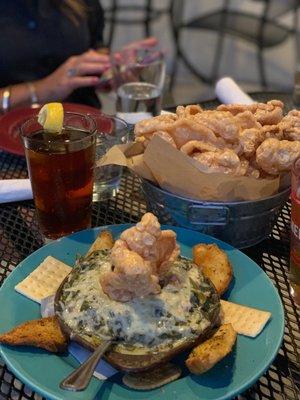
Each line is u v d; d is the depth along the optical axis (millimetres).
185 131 461
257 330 367
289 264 463
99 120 630
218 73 1509
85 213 509
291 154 442
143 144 493
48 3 1092
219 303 375
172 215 479
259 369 339
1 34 1085
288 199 512
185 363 344
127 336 345
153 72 913
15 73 1116
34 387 327
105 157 509
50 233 505
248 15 1436
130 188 597
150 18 1463
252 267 434
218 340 343
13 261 476
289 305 430
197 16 1459
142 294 345
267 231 490
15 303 399
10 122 700
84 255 440
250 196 446
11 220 537
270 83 1485
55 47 1125
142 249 338
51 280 420
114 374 342
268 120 483
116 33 1479
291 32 1423
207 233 479
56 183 476
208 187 441
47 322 368
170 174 452
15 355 349
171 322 350
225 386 330
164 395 326
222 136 458
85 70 1014
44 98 1038
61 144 468
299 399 350
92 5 1225
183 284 373
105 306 354
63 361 351
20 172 626
